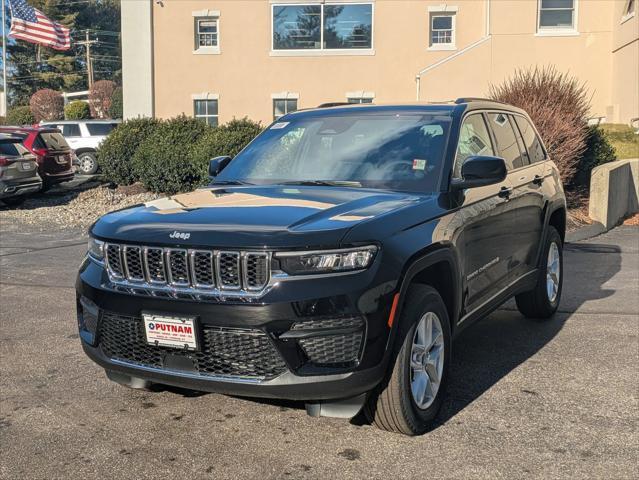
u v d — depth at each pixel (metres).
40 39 31.84
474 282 4.73
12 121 52.78
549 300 6.52
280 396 3.57
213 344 3.64
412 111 5.20
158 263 3.76
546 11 22.98
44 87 76.19
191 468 3.70
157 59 25.25
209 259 3.62
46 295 7.76
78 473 3.65
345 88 24.52
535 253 6.08
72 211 15.58
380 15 24.11
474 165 4.41
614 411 4.41
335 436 4.07
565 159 13.07
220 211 3.99
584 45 22.83
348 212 3.91
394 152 4.84
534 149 6.50
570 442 3.96
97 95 59.72
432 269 4.24
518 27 22.95
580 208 13.94
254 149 5.48
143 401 4.63
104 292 3.92
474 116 5.32
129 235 3.85
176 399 4.66
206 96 25.08
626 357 5.48
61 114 58.56
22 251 10.72
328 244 3.54
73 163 22.33
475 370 5.20
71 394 4.77
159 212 4.11
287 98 24.83
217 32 25.06
